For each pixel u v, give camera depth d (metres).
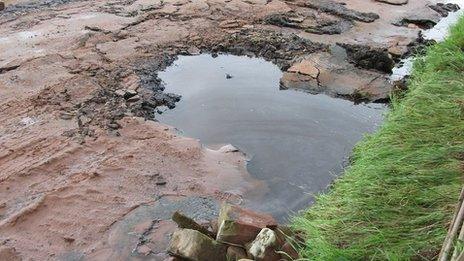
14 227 2.68
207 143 3.48
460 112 3.01
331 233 2.34
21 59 4.27
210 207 2.90
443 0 6.45
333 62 4.52
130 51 4.53
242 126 3.67
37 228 2.69
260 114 3.81
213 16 5.33
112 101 3.79
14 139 3.30
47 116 3.56
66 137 3.35
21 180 2.98
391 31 5.27
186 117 3.75
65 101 3.75
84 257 2.54
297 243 2.40
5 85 3.90
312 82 4.21
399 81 4.09
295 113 3.84
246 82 4.23
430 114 3.08
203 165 3.23
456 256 1.83
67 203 2.85
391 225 2.27
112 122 3.54
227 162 3.28
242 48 4.70
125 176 3.07
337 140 3.55
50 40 4.65
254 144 3.48
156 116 3.74
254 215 2.51
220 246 2.37
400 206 2.35
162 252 2.58
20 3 5.66
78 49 4.51
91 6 5.56
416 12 5.80
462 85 3.36
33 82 3.96
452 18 5.84
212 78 4.27
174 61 4.48
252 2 5.73
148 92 3.95
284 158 3.35
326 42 4.89
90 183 3.00
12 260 2.50
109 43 4.64
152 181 3.05
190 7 5.53
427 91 3.39
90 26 4.96
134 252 2.57
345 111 3.90
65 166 3.11
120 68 4.25
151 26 5.04
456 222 1.96
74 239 2.64
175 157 3.27
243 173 3.19
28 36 4.75
